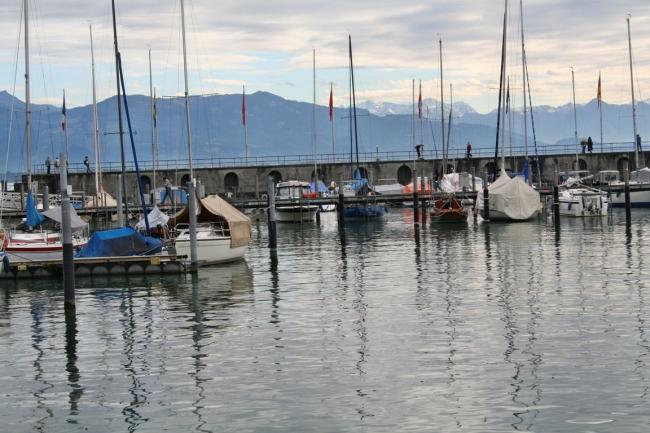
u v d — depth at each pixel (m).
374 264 47.12
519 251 51.12
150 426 20.67
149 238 46.56
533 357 25.30
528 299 34.31
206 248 47.00
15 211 68.94
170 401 22.36
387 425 20.23
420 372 24.12
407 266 45.78
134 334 30.03
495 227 68.69
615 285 37.06
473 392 22.28
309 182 98.06
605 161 103.88
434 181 97.38
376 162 103.50
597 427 19.69
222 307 34.62
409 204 101.56
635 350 25.72
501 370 24.06
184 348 27.70
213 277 42.94
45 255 45.59
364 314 32.25
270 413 21.20
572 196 77.31
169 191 78.19
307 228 75.81
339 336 28.69
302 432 19.94
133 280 42.12
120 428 20.61
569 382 22.83
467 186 87.00
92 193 95.56
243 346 27.67
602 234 60.62
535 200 72.50
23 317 33.56
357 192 88.69
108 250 44.44
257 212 94.06
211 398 22.47
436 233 65.44
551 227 67.31
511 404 21.31
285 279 42.00
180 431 20.28
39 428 20.75
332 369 24.69
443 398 21.91
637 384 22.50
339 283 40.19
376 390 22.67
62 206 35.25
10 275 42.78
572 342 26.89
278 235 68.81
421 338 28.03
